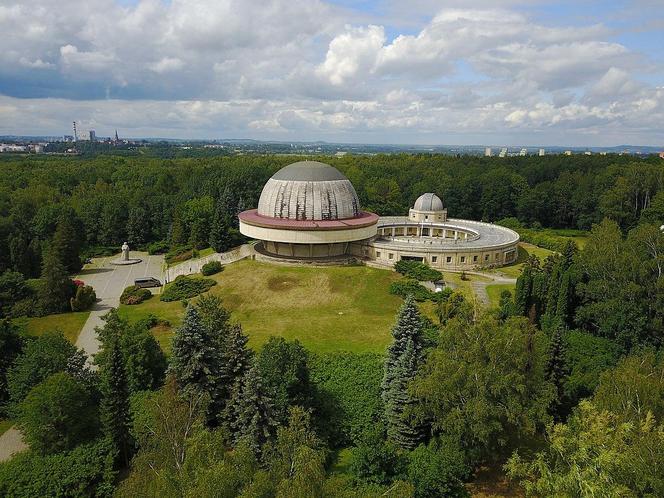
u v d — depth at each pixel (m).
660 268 63.97
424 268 92.50
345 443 48.66
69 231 112.75
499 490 42.66
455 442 42.56
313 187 102.44
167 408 36.03
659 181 140.12
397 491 29.38
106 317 59.44
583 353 59.81
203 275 95.19
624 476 30.84
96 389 51.16
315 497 25.91
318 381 54.25
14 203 134.12
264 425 43.66
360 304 81.81
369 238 106.19
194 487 25.69
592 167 184.38
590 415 35.06
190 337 47.69
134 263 123.19
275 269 93.38
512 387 41.38
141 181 175.50
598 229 79.38
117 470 43.94
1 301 82.69
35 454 43.69
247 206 137.88
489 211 155.62
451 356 43.47
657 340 62.38
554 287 69.81
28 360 52.47
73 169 196.75
